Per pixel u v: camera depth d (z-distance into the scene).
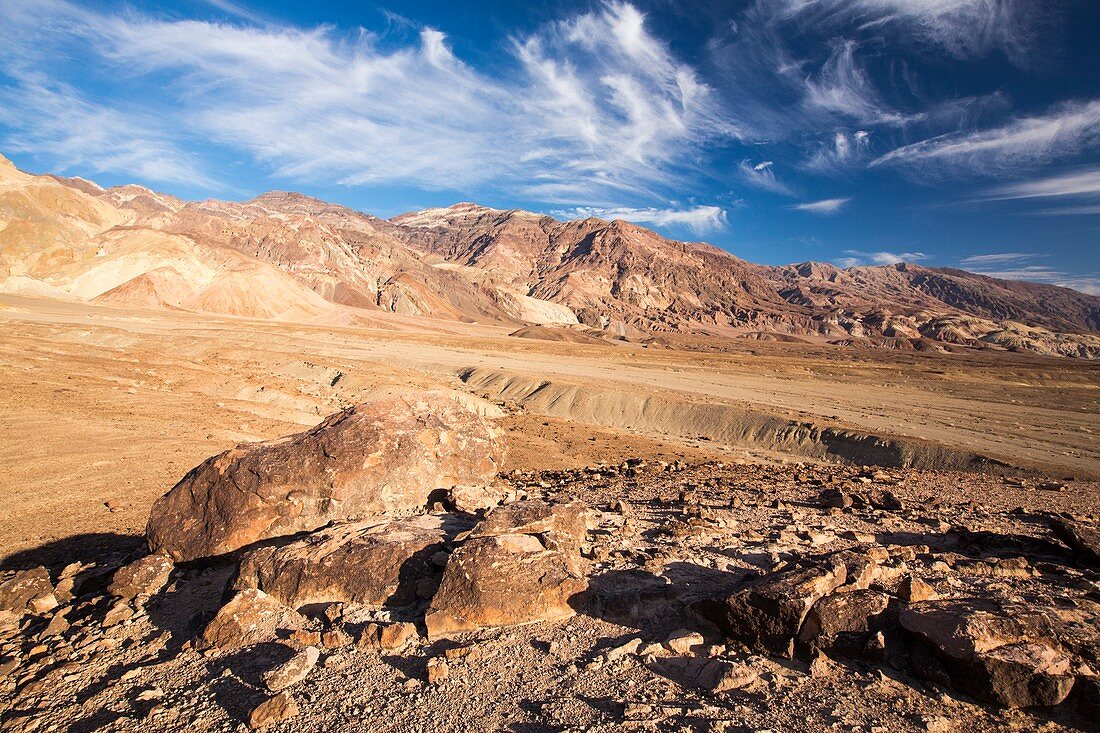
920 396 69.88
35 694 6.77
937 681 5.90
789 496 15.20
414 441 11.98
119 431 26.84
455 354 97.19
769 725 5.40
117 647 7.89
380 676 6.62
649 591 7.95
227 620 7.79
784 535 10.34
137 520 17.19
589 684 6.28
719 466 23.30
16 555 14.32
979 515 13.14
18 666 7.59
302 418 34.94
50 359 40.75
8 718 6.29
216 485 10.96
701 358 118.44
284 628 7.79
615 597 7.80
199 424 29.62
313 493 10.99
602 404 54.94
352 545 8.92
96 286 147.12
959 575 8.10
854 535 10.73
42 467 21.41
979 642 5.82
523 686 6.32
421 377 64.88
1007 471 30.92
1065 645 5.98
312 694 6.32
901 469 23.19
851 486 16.62
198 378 41.94
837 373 97.00
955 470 33.06
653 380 73.38
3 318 80.69
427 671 6.52
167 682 6.84
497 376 68.12
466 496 11.23
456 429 12.97
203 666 7.12
